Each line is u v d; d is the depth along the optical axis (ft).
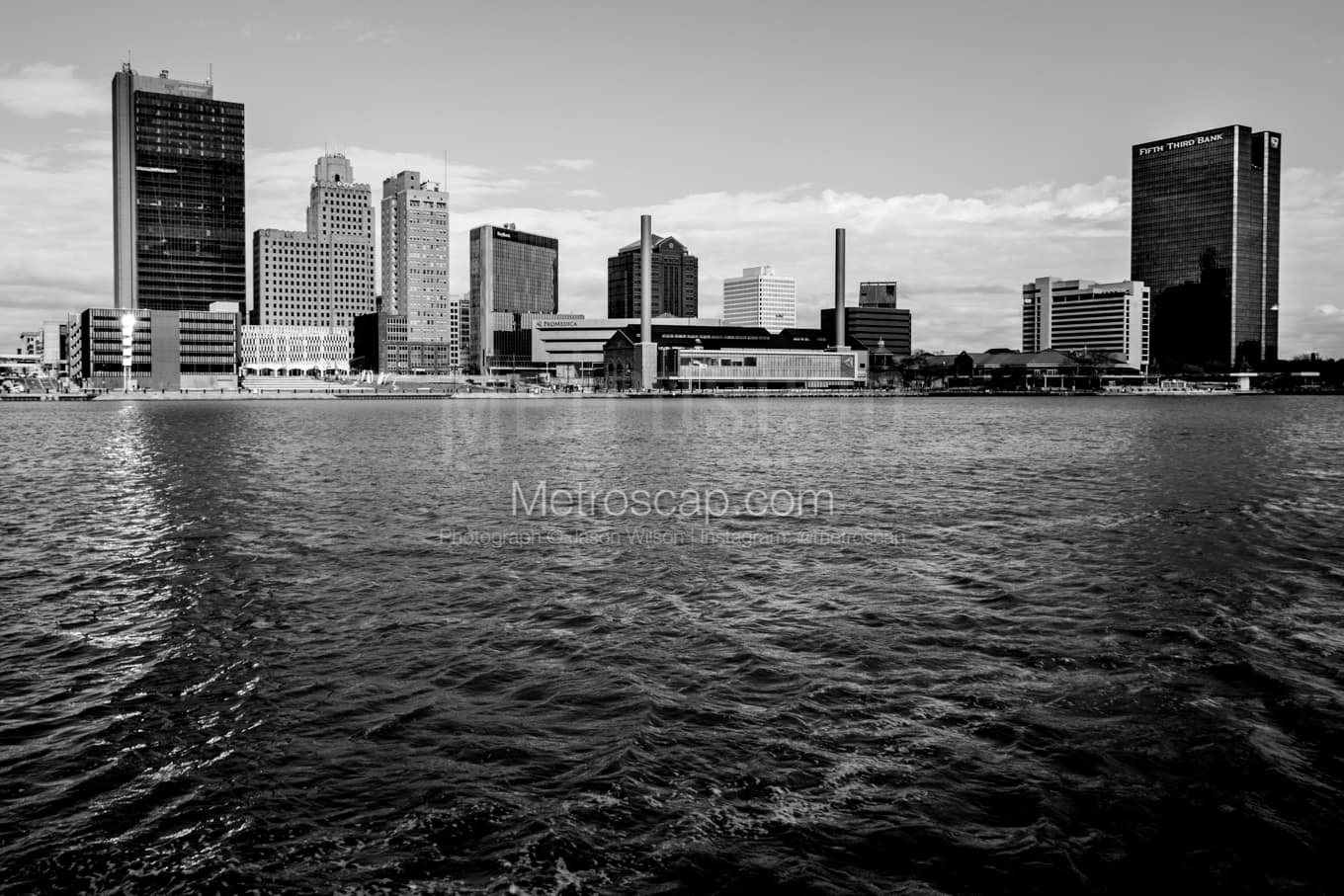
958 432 436.35
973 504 180.14
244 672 78.84
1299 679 75.25
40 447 334.44
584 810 54.44
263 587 109.09
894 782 57.72
